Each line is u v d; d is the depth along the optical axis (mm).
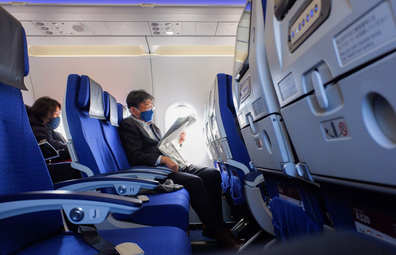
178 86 4059
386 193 469
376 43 381
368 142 458
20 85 988
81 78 1806
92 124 1979
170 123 4039
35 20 3094
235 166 1831
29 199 730
